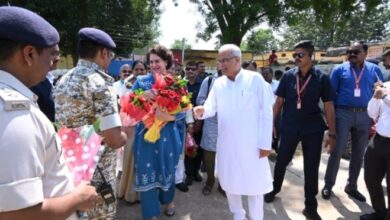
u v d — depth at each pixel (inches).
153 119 117.0
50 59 45.8
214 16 779.4
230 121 120.9
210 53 954.1
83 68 82.3
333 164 162.7
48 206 41.2
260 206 126.5
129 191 147.7
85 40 83.2
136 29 948.0
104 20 778.2
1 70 41.9
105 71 88.6
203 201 157.6
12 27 40.5
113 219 90.4
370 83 159.5
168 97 115.4
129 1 842.2
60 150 46.5
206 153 163.0
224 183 126.4
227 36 730.2
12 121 37.7
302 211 148.2
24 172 37.6
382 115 126.8
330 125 143.0
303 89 142.2
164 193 135.0
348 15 839.1
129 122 112.7
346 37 1589.6
